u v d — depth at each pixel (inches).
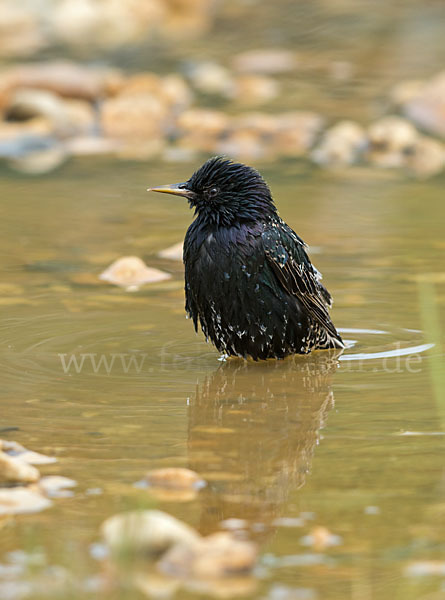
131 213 761.0
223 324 465.7
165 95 1130.7
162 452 352.2
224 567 261.7
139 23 1652.3
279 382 438.6
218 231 460.1
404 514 299.4
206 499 312.5
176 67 1326.3
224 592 254.2
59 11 1614.2
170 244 677.9
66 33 1552.7
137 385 427.8
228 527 292.7
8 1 1595.7
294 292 472.1
